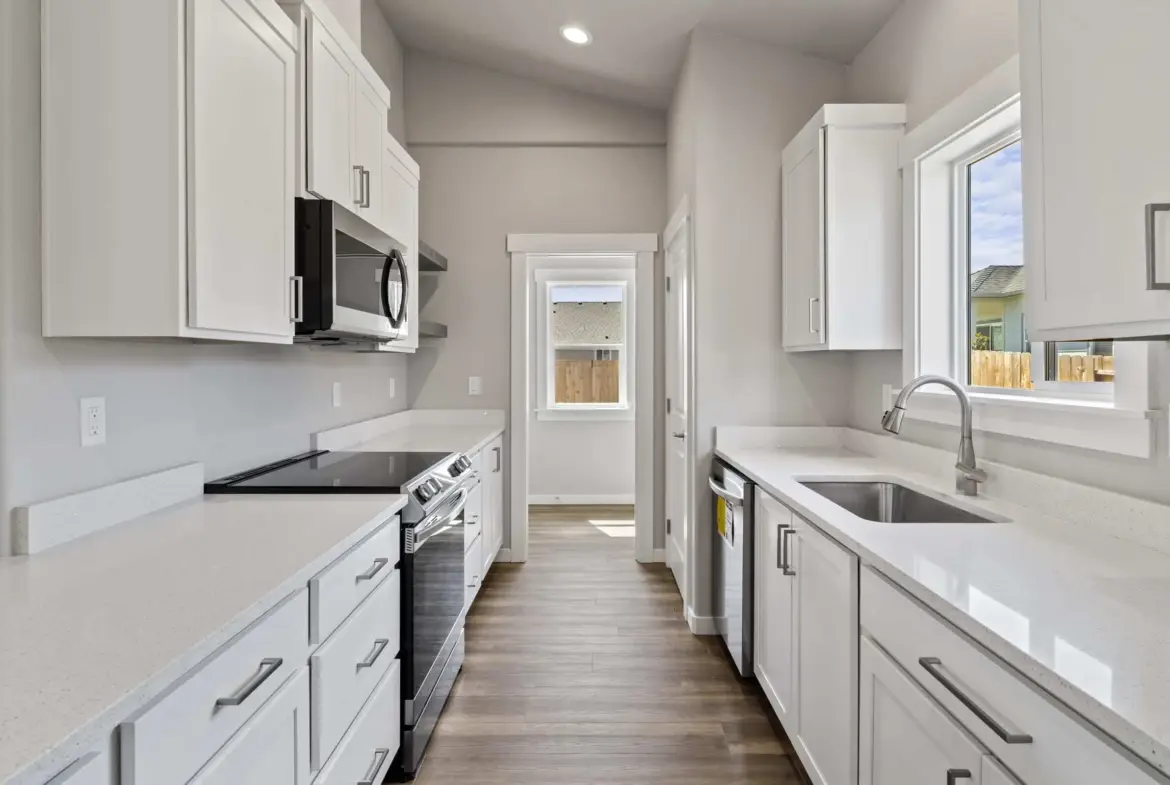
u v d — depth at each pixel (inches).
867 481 92.7
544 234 167.3
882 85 108.2
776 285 122.0
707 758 84.4
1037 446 70.3
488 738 88.7
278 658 46.7
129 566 49.1
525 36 142.1
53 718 28.0
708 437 122.6
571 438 238.2
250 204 64.3
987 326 88.4
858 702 60.3
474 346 167.9
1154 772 28.0
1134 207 40.8
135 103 53.5
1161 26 38.6
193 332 55.9
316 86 77.2
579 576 157.6
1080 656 34.4
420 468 91.8
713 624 123.4
